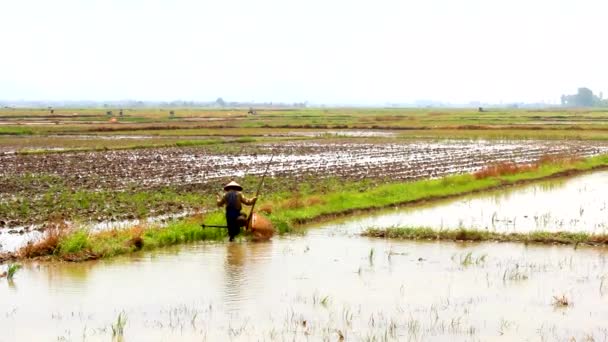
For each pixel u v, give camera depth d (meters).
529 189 28.78
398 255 15.51
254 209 19.62
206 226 17.39
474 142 55.84
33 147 48.03
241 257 15.13
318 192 25.78
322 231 18.61
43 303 11.60
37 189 26.48
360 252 15.82
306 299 11.88
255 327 10.41
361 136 62.50
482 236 17.42
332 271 13.90
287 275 13.55
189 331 10.23
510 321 10.67
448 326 10.44
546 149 48.59
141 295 12.09
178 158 40.56
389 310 11.26
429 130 73.25
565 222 20.23
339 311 11.20
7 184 27.92
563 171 34.44
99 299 11.84
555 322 10.62
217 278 13.27
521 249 16.23
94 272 13.73
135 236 16.00
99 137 60.28
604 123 86.81
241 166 35.91
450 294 12.22
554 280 13.19
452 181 28.59
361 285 12.81
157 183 28.55
